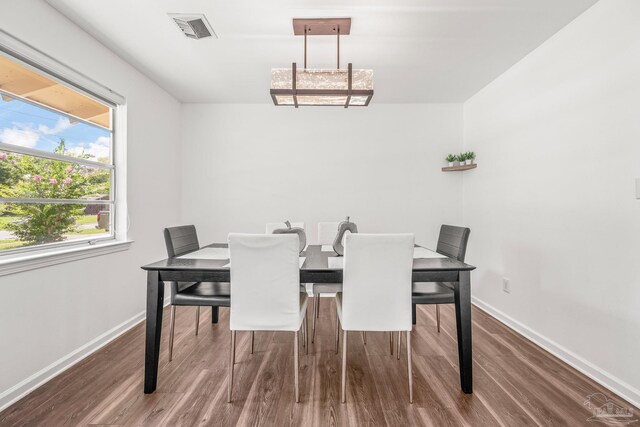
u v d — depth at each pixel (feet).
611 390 5.67
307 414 5.01
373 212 12.14
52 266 6.15
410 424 4.78
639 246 5.31
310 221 12.19
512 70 8.93
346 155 12.17
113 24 6.88
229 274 5.69
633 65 5.42
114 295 8.07
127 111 8.69
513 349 7.38
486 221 10.30
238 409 5.12
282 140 12.19
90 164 7.66
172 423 4.77
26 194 6.03
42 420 4.81
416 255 7.04
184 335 8.09
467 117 11.81
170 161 11.23
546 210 7.52
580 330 6.48
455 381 5.98
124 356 6.95
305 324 7.41
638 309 5.32
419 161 12.14
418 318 9.55
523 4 6.20
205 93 11.12
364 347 7.48
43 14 6.01
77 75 6.87
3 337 5.21
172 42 7.65
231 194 12.18
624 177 5.58
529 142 8.16
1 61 5.50
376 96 11.39
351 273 5.42
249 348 7.37
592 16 6.24
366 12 6.44
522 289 8.39
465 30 7.11
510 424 4.78
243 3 6.18
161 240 10.54
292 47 7.88
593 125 6.22
